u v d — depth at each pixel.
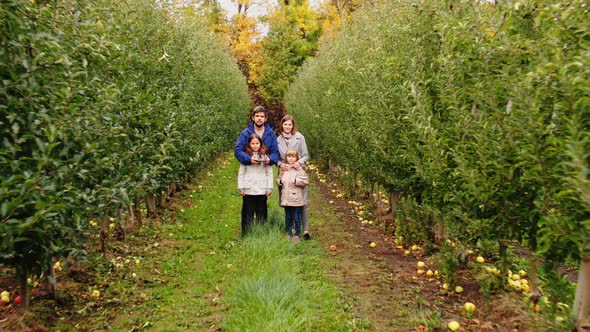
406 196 7.12
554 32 2.92
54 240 3.57
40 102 3.54
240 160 7.34
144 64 7.30
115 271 5.70
